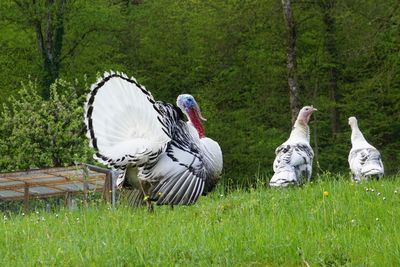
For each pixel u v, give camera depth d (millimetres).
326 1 33875
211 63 37062
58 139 25016
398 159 33375
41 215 13000
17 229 11039
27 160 25094
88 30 37250
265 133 33750
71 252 8773
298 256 8477
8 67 36688
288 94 35438
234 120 35156
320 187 13336
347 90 35094
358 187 13188
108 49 37906
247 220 10680
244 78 36125
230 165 34062
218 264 8281
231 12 35344
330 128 35656
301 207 11805
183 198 11461
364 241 9070
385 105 34656
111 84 11328
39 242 9680
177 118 11750
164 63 38812
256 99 35594
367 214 10961
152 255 8516
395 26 29547
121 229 10117
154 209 11891
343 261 8320
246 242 8969
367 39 30266
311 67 34625
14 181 18344
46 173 18016
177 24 38812
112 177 17078
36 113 25281
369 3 32281
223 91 36188
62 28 36219
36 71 35812
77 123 25078
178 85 38688
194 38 37188
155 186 11469
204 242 8969
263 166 33500
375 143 34531
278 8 34188
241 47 36250
